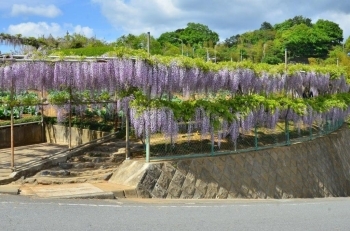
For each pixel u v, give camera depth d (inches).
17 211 294.7
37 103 553.3
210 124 474.3
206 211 329.4
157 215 304.5
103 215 295.1
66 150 485.7
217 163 460.8
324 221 305.6
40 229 251.6
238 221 295.1
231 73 545.3
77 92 575.8
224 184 453.1
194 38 2388.0
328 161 658.2
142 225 271.1
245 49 2177.7
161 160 433.1
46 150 569.3
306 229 279.7
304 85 728.3
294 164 564.1
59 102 572.1
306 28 2447.1
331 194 616.7
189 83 481.1
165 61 459.2
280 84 645.9
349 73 1059.9
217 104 494.3
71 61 454.6
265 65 624.4
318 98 744.3
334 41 2469.2
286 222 298.4
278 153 546.9
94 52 798.5
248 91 585.6
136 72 441.7
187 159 442.9
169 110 444.5
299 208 364.5
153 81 448.8
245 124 514.9
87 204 330.6
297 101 638.5
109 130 589.3
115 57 444.8
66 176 425.4
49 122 660.7
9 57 451.5
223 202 393.4
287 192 523.8
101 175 428.8
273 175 518.3
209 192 436.8
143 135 453.4
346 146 774.5
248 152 510.6
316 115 686.5
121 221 279.6
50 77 457.7
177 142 519.2
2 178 405.1
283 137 625.6
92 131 596.7
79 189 378.3
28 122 650.2
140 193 391.9
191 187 426.0
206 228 270.5
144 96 446.6
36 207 309.9
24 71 452.8
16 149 582.2
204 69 500.4
